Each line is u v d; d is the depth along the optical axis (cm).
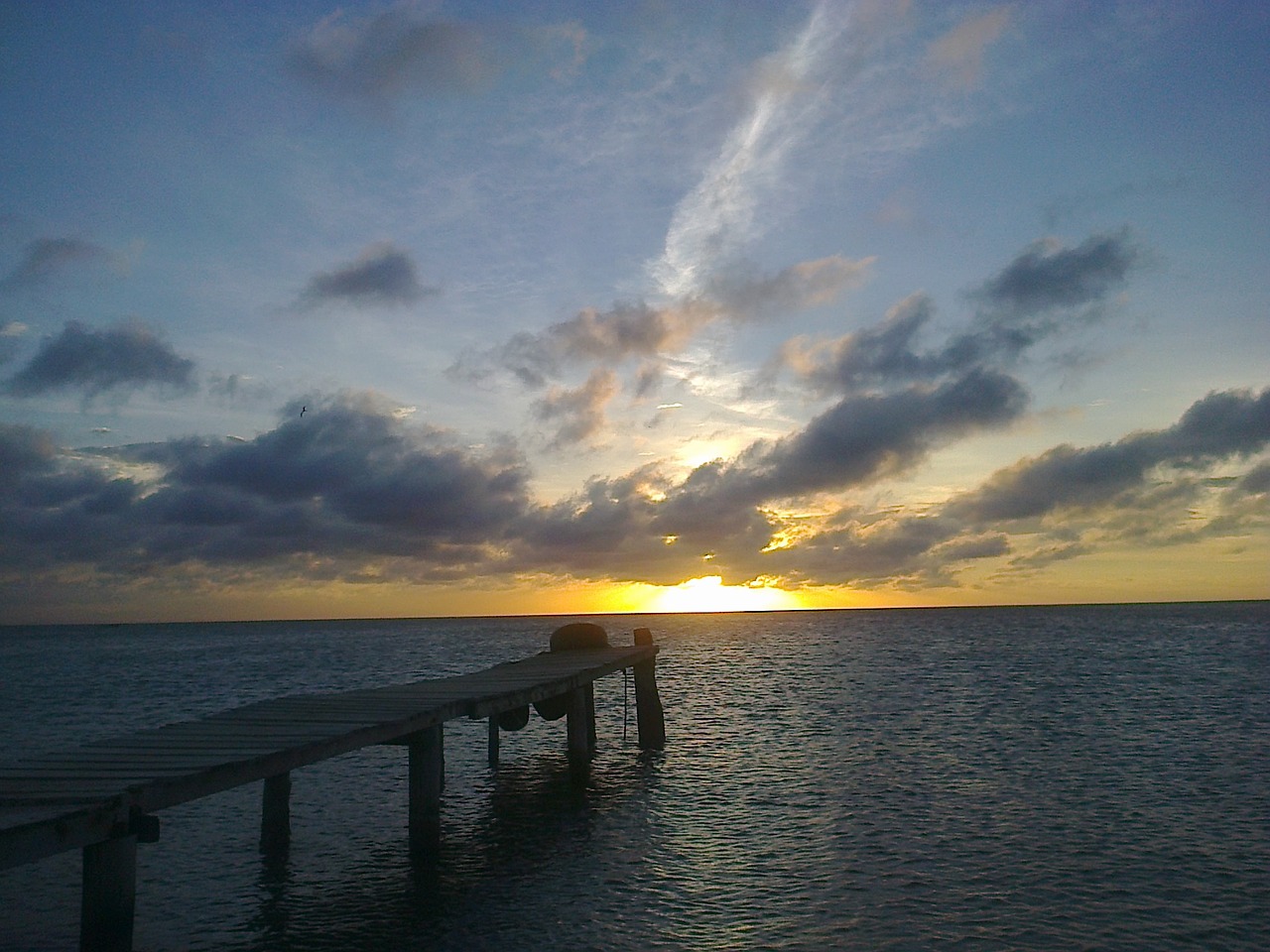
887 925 986
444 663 6378
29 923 1030
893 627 13688
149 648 11350
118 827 720
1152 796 1598
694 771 1920
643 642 2684
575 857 1273
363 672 5453
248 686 4531
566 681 1706
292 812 1587
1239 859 1222
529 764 2061
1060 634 9375
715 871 1195
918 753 2084
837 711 2931
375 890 1140
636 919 1012
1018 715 2756
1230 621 12781
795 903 1059
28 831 634
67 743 2514
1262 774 1784
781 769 1914
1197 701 3033
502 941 953
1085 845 1295
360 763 2077
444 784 1834
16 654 9800
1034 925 984
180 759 889
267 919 1034
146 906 1084
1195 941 937
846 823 1432
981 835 1353
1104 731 2389
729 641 9556
